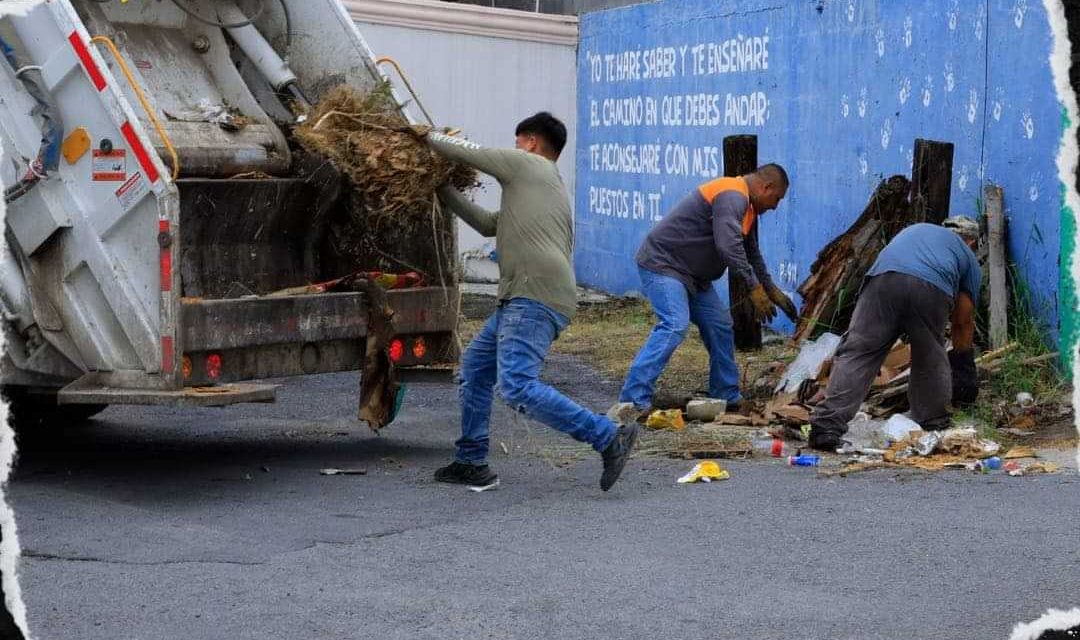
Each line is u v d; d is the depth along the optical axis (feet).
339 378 41.04
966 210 39.47
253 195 29.09
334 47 31.83
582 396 38.11
